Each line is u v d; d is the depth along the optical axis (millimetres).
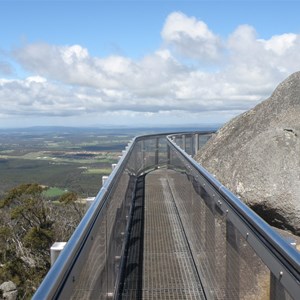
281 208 5887
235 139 7637
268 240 2051
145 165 12367
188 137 13188
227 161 7020
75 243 2023
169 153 10344
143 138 11555
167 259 5293
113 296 3932
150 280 4664
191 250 5398
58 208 30219
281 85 7707
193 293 4344
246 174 6336
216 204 3539
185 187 6250
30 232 27484
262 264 2219
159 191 9672
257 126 7422
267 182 6055
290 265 1759
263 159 6285
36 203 29875
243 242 2623
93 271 2527
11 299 24938
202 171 4285
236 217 2760
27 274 26844
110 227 3680
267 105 7707
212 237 3805
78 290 1999
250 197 6141
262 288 2219
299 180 5938
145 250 5629
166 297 4258
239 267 2764
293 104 7199
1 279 26266
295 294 1677
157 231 6500
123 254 5309
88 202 3762
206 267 4188
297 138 6402
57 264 1739
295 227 5863
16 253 27797
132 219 7219
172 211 7773
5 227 28938
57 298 1560
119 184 4828
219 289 3520
